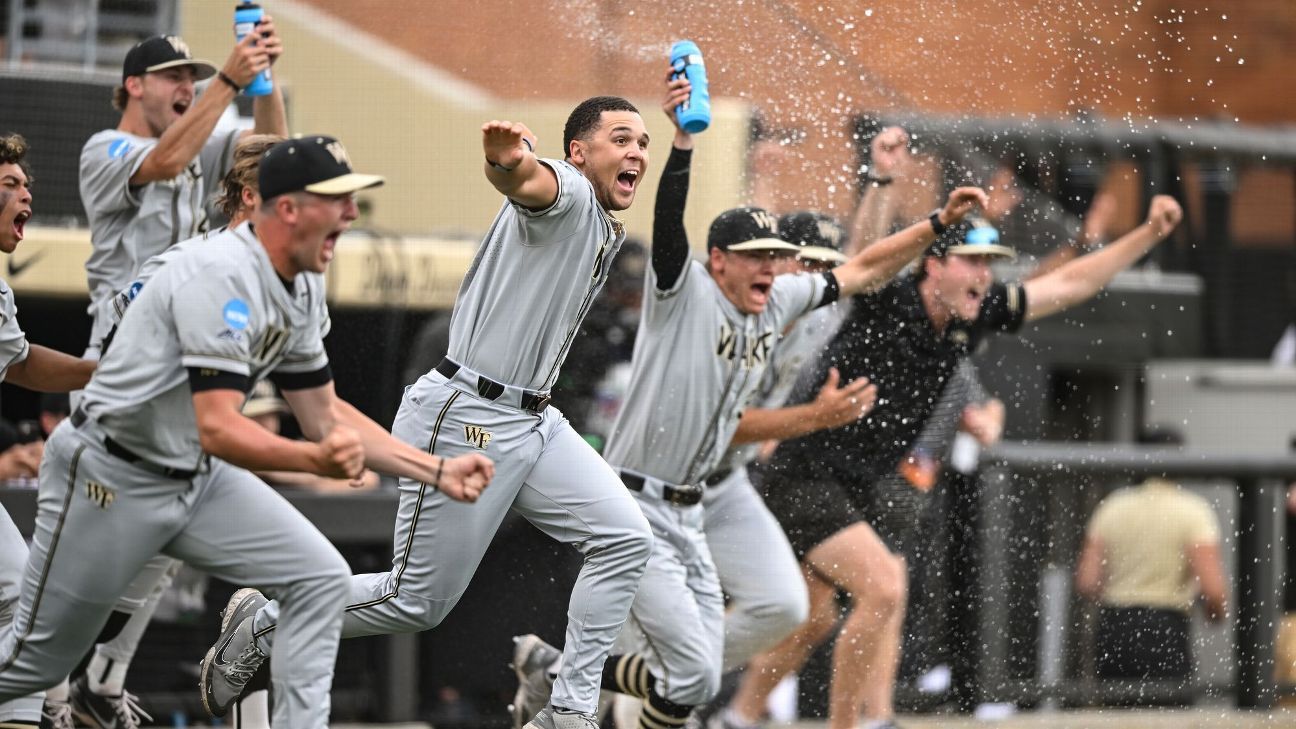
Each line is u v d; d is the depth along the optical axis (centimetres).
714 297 1992
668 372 1984
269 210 1462
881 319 2405
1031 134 3203
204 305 1441
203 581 2445
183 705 2420
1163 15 3628
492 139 1570
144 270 1939
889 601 2353
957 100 3072
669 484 2022
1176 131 3591
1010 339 3253
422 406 1739
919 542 2748
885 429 2394
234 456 1431
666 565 1994
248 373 1465
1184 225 3609
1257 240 3738
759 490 2372
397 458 1502
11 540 1755
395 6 3069
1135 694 2925
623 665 2016
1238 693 2995
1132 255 2505
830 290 2098
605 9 3058
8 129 2519
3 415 2512
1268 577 3025
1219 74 3809
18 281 2475
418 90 3034
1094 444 3325
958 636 2794
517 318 1706
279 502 1560
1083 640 2895
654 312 1983
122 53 2881
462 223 2984
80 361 1820
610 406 2659
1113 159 3416
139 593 2014
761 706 2428
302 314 1516
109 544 1509
